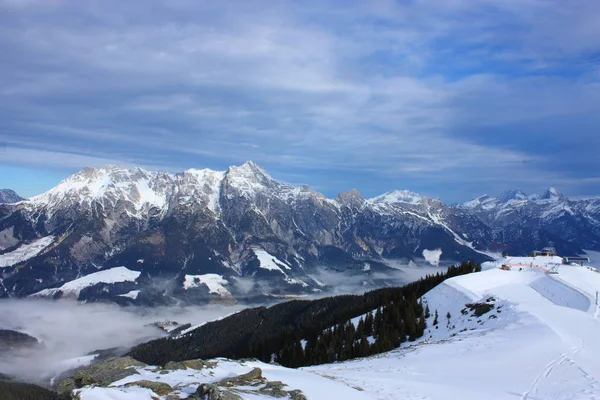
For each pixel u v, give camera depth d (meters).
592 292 120.25
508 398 47.84
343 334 128.25
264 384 43.31
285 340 166.75
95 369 47.38
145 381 41.72
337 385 45.62
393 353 79.00
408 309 117.62
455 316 112.38
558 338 72.62
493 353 67.25
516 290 125.62
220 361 53.44
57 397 43.56
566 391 49.56
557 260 179.38
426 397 46.09
